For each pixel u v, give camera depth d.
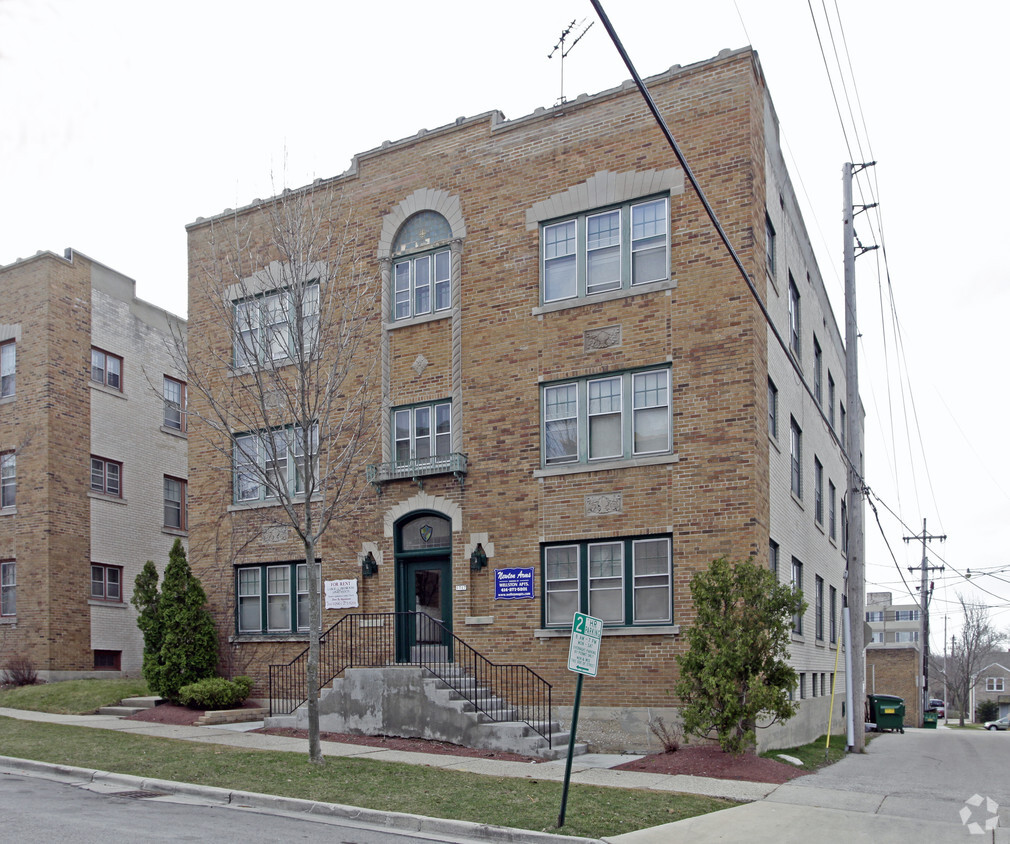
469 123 19.27
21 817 9.87
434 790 11.83
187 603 20.14
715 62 17.06
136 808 10.73
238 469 18.20
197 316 21.84
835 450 27.86
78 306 26.58
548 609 17.25
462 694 15.92
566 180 18.14
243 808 11.15
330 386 15.58
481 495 18.05
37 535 24.81
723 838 9.83
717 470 16.08
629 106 17.73
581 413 17.41
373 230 20.03
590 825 10.16
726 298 16.44
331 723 16.78
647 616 16.34
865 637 21.16
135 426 28.28
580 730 16.22
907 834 10.12
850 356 20.50
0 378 26.16
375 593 18.95
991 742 25.94
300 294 15.26
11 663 24.00
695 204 16.92
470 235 18.92
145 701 19.58
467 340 18.64
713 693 13.88
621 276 17.47
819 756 17.38
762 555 16.09
